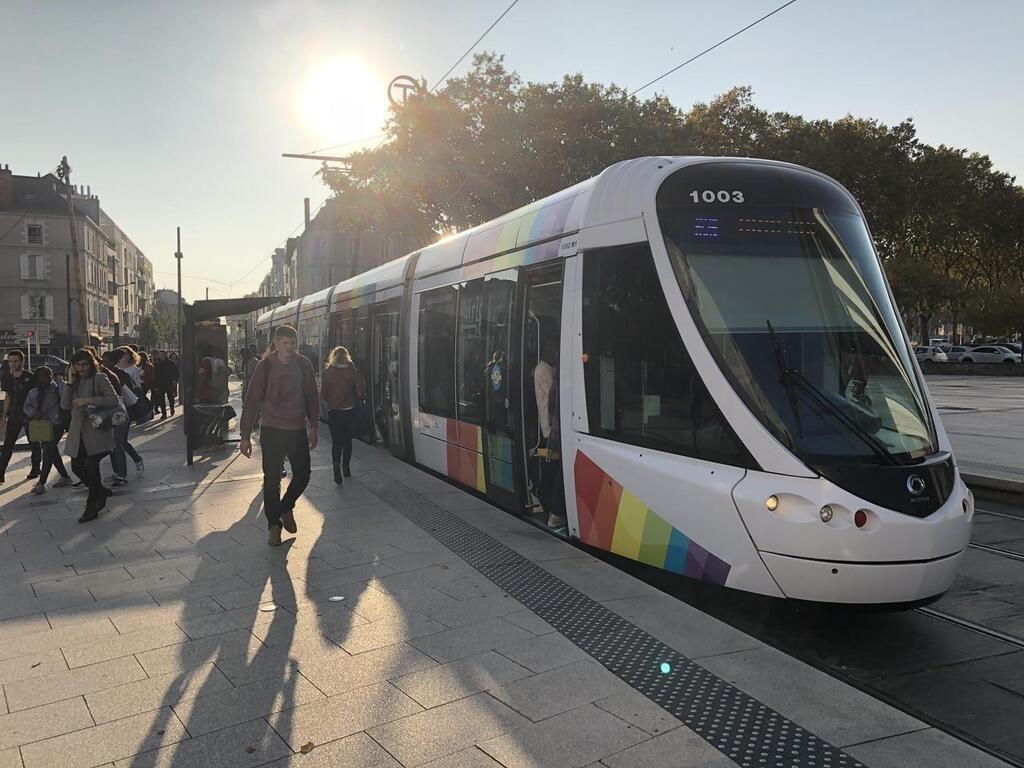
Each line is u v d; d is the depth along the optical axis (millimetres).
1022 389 27234
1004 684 4215
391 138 25828
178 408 21328
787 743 3104
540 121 24906
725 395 4766
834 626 5074
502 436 7312
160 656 4016
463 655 3979
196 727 3277
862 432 4594
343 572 5438
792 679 3670
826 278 5199
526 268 6832
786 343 4875
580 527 5883
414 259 10492
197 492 8469
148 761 3016
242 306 11398
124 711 3420
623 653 3979
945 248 45844
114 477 8844
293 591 5039
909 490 4398
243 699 3523
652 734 3178
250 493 8391
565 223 6281
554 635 4227
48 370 8609
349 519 7000
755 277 5113
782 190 5438
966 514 4590
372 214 27188
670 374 5098
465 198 25828
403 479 8930
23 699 3547
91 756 3057
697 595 5531
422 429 9602
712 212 5281
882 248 36062
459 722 3293
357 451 11359
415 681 3688
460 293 8492
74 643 4199
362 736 3188
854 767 2932
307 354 15461
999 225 43375
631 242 5469
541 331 6574
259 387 6238
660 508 5074
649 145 25344
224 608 4730
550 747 3086
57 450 9086
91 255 70562
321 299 16672
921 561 4324
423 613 4598
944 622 5129
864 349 5004
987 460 10414
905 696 4102
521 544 6078
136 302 106625
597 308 5727
